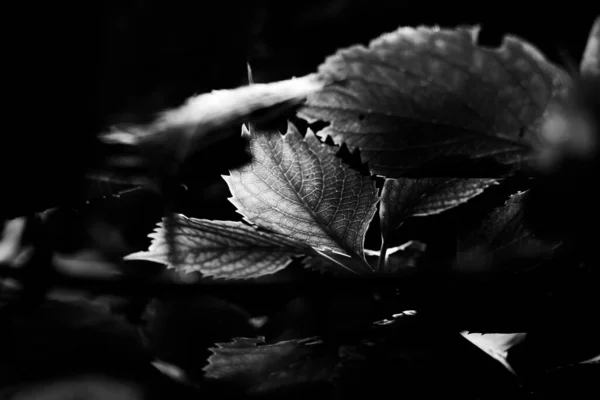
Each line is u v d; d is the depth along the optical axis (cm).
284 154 77
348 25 101
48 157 75
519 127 77
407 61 77
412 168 78
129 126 74
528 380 78
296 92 77
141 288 77
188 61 77
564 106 77
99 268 87
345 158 77
